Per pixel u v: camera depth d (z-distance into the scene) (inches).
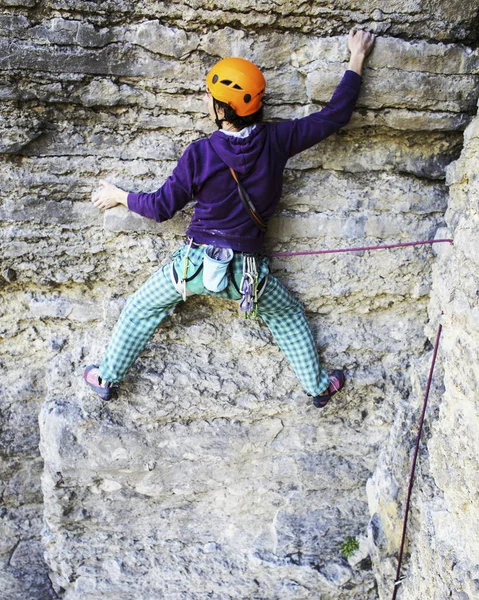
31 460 150.2
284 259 127.0
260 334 132.3
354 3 107.3
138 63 110.7
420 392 131.0
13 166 118.9
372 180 123.4
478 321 100.7
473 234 105.5
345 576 147.9
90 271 128.6
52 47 107.6
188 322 131.2
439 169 123.3
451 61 111.4
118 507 145.6
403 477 133.5
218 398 133.9
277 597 152.0
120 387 131.3
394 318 135.6
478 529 100.0
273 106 116.1
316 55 111.1
